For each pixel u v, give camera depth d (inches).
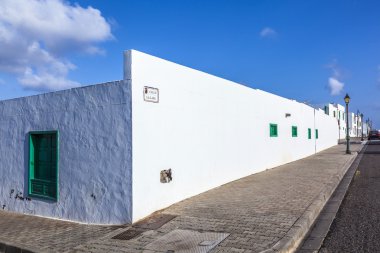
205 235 258.5
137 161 306.3
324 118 1243.8
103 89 319.0
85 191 326.3
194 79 393.4
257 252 220.2
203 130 410.3
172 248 237.6
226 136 466.6
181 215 312.2
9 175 401.4
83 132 330.3
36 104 373.4
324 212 338.3
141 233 273.6
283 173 564.4
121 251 237.9
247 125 537.3
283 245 230.7
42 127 366.3
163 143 339.0
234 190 416.8
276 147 671.8
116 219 306.7
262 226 271.6
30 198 377.1
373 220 300.8
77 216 331.0
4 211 398.9
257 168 574.2
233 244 237.0
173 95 355.6
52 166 362.0
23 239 277.1
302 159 830.5
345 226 289.1
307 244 251.4
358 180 528.7
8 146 404.8
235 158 492.7
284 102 728.3
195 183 391.5
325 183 464.1
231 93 482.6
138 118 308.8
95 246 250.7
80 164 331.0
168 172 343.9
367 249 233.9
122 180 305.3
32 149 379.9
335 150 1160.8
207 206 339.6
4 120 410.3
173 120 354.6
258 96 584.4
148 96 320.8
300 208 323.9
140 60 314.0
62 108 348.2
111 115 313.9
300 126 863.1
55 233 292.4
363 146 1464.1
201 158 404.8
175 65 360.2
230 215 305.9
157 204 328.2
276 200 359.6
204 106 413.4
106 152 315.0
